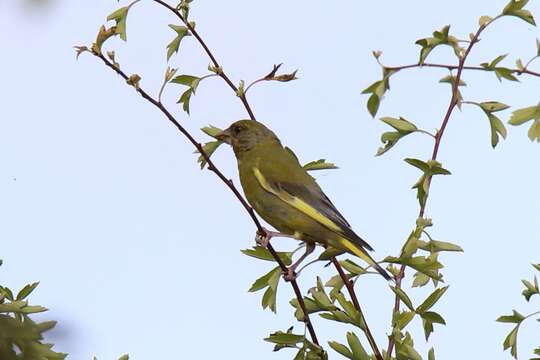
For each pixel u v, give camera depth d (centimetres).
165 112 1053
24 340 658
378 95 968
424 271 1013
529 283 991
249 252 1099
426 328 977
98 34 1022
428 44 1003
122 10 1036
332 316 995
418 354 939
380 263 1035
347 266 1039
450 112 1056
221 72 1136
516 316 990
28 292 914
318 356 1005
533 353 982
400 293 968
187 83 1134
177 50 1122
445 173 1037
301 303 1014
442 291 956
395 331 953
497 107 1073
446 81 1080
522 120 1075
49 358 724
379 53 967
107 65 1027
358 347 952
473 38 1017
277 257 1079
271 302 1083
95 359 869
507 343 991
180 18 1111
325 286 1077
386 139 1065
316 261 1073
